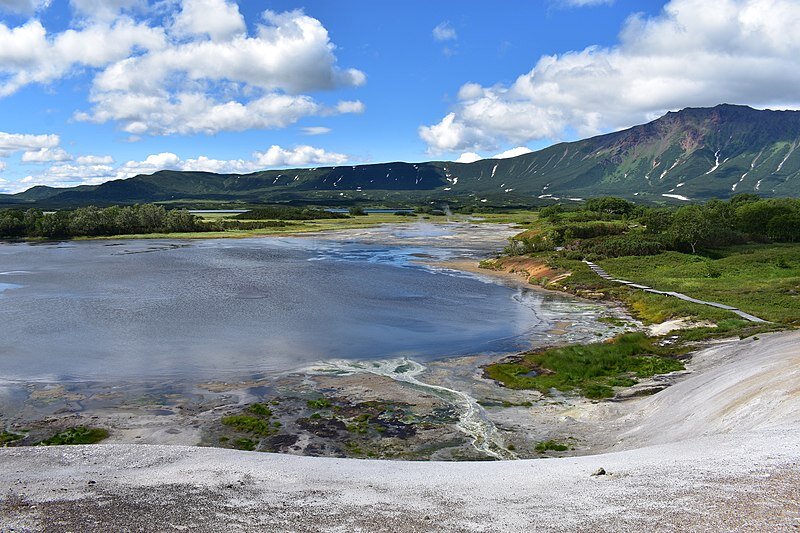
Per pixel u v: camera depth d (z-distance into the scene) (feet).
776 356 79.15
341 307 161.99
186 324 137.69
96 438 69.00
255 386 91.50
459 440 68.85
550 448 65.51
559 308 164.25
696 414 64.49
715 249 260.42
